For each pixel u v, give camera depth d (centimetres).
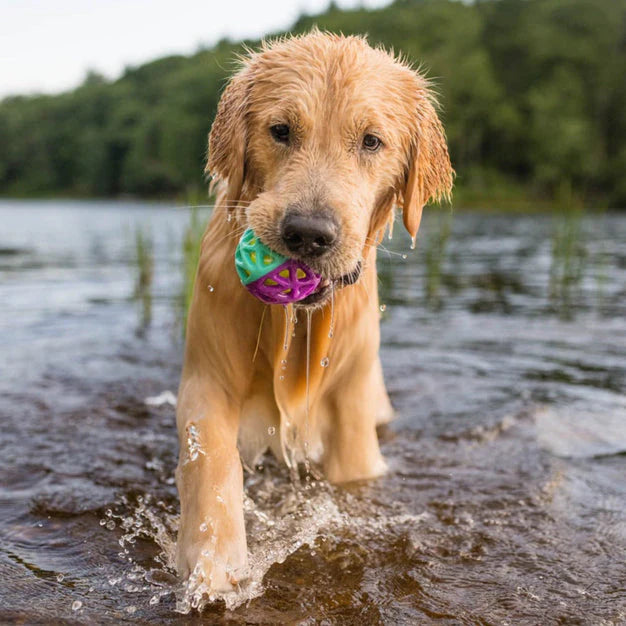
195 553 58
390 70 67
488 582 59
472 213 794
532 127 1211
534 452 87
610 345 139
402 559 63
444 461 85
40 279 220
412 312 173
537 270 250
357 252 60
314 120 61
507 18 1498
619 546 65
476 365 124
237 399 69
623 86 1239
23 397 102
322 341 69
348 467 78
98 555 63
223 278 66
